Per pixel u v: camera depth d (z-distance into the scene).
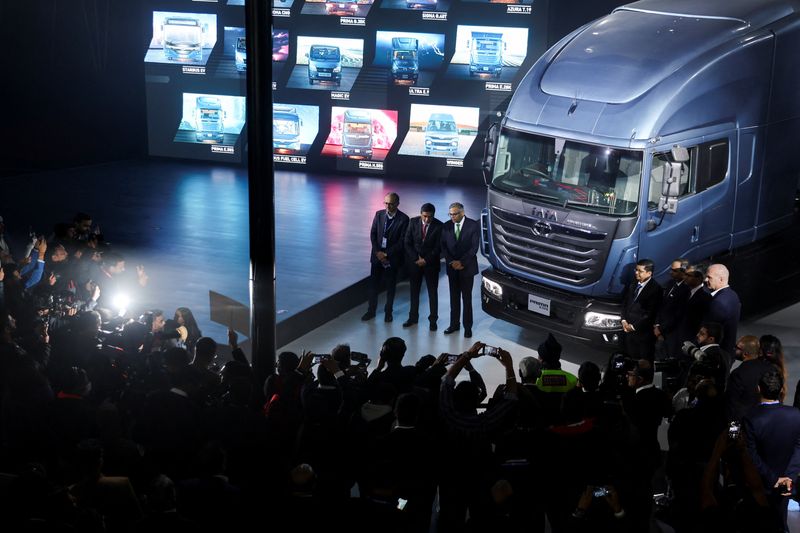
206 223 18.97
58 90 25.31
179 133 26.03
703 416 7.41
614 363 8.49
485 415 6.86
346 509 6.21
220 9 25.28
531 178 11.80
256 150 9.00
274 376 7.98
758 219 12.87
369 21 24.19
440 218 19.83
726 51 11.63
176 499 5.79
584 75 11.69
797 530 6.69
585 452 6.94
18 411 7.26
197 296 14.13
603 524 7.09
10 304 10.28
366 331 13.54
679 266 10.79
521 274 12.12
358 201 21.42
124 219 19.14
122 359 8.88
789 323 13.38
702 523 7.18
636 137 10.91
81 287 10.82
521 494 6.59
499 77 23.44
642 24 12.41
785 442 6.88
